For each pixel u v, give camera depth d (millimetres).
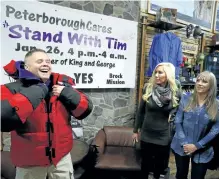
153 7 3250
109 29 2691
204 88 1627
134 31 2910
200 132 1658
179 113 1787
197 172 1675
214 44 4016
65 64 2439
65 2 2422
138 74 3207
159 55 2957
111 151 2559
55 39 2348
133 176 2436
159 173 2080
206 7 4082
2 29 2061
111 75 2789
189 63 3836
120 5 2830
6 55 2100
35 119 1116
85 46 2545
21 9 2129
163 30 3412
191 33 3766
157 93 1886
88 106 1268
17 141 1139
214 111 1611
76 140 2506
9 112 969
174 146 1807
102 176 2416
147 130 1975
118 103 3016
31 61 1146
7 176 1938
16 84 1123
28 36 2195
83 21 2494
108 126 2844
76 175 1993
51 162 1185
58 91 1175
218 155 1711
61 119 1204
